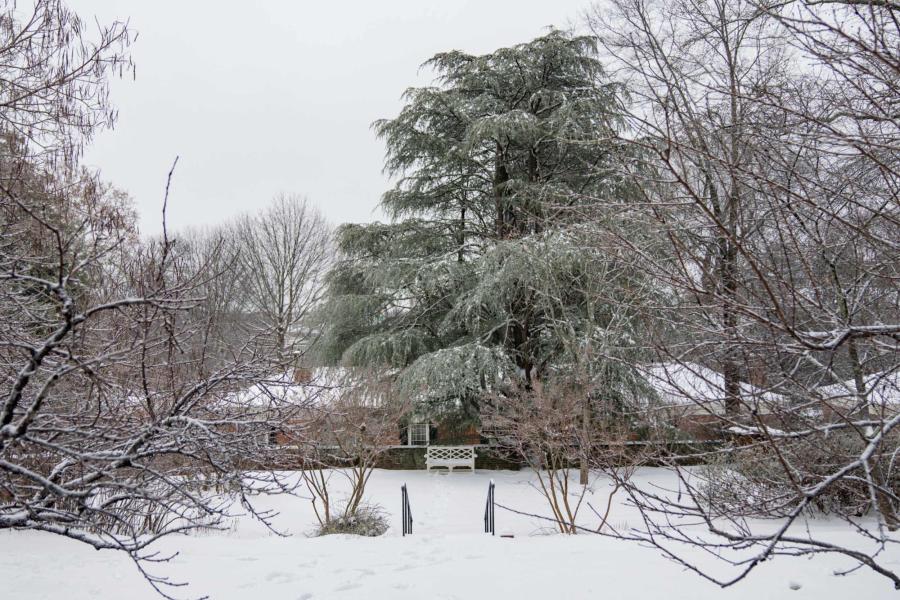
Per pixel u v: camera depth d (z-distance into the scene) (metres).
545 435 10.06
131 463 3.09
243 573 6.43
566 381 11.18
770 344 3.04
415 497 14.28
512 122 16.06
